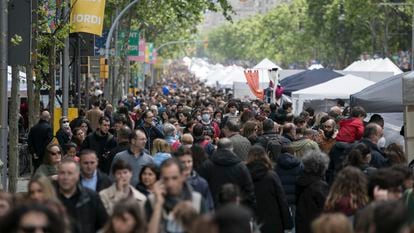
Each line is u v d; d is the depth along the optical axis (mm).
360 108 25094
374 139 20953
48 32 31375
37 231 10008
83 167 16469
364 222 10586
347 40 121875
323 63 153625
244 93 66062
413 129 24688
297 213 18172
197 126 24094
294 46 160125
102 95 67625
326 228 10734
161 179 13609
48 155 18906
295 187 19609
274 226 18578
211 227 9648
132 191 15516
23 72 40594
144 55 83250
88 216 14445
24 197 13938
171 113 39906
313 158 17969
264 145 24453
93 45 43312
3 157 23453
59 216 10250
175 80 160625
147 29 99188
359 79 44594
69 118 38250
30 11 23703
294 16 162000
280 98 48062
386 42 102938
